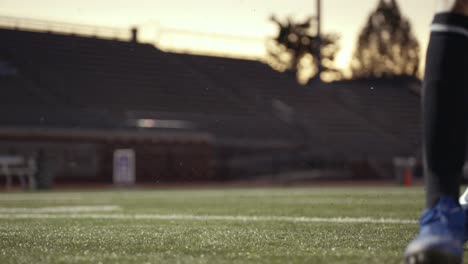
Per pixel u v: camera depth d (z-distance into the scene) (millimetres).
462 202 1808
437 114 1600
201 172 20703
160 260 1828
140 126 20422
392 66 43969
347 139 24422
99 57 23438
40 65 22031
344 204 5305
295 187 14891
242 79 25828
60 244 2252
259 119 23609
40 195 9273
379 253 1938
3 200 7121
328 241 2297
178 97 23453
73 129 18609
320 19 26516
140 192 10883
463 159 1638
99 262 1802
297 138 23422
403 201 5777
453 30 1614
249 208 4883
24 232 2732
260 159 21516
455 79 1599
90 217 3820
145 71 23875
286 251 2006
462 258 1788
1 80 20672
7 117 18766
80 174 18562
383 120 26562
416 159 22094
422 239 1515
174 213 4281
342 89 27500
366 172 22953
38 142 18031
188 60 25516
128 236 2520
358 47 45344
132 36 24844
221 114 23531
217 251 2016
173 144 20359
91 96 21641
